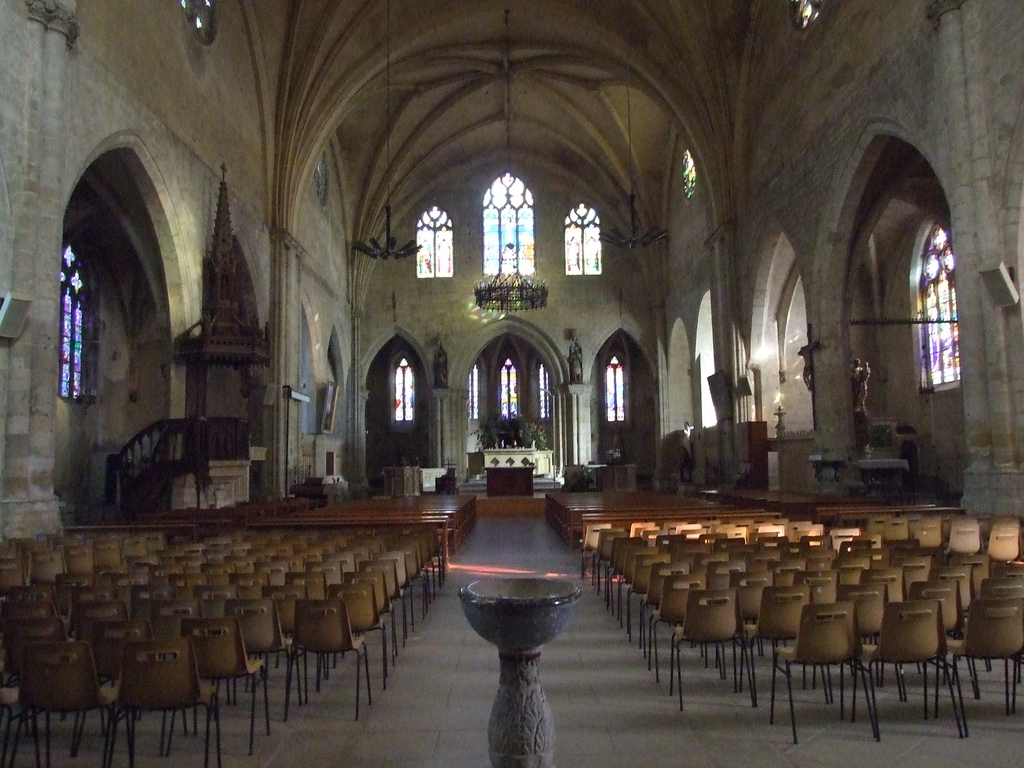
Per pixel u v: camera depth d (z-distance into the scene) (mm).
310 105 28125
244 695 7430
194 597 7711
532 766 4922
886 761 5586
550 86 36312
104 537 12062
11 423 13273
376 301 43750
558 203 44562
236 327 20453
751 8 26328
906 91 16922
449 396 43312
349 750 5957
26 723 6492
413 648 9156
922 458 27594
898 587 7754
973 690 7133
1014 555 10852
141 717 6875
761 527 12586
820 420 22016
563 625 5008
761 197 26406
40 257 13727
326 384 34188
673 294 40062
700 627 6992
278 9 26906
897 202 26906
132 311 26203
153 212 19578
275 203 27844
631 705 6922
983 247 14383
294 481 28359
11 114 13281
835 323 21688
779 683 7539
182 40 20672
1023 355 14133
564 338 43688
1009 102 13859
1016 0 13578
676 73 28844
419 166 40844
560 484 41062
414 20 29172
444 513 18359
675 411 41250
